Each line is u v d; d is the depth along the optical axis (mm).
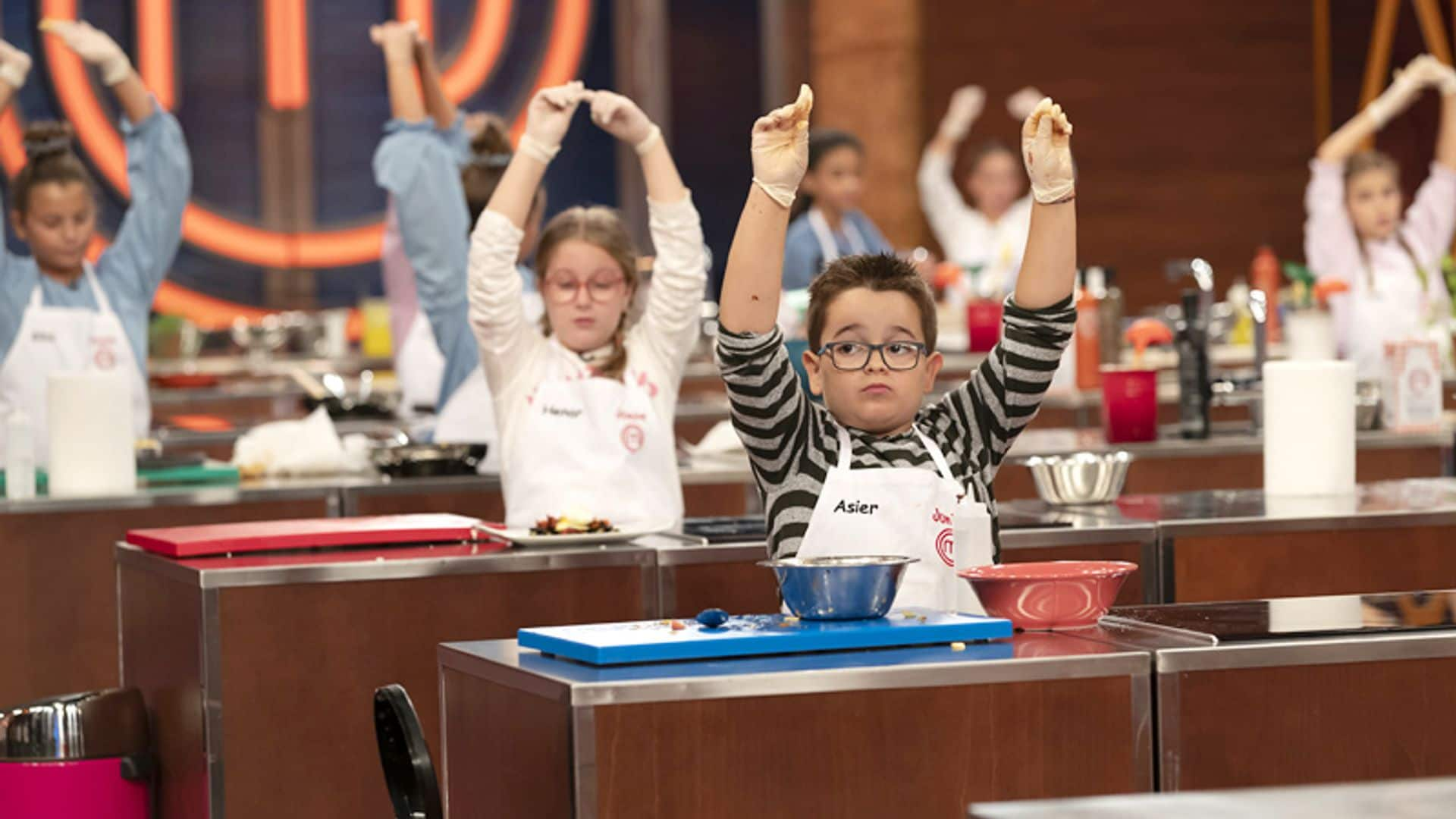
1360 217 11578
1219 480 8203
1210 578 5512
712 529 5961
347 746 5270
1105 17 18219
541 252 6352
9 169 16766
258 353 15094
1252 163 18422
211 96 17578
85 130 16906
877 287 4547
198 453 8359
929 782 3445
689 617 5598
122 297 8781
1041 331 4633
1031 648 3625
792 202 4324
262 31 17625
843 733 3404
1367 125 11555
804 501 4504
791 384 4465
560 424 6203
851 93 18078
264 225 17766
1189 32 18297
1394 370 8289
